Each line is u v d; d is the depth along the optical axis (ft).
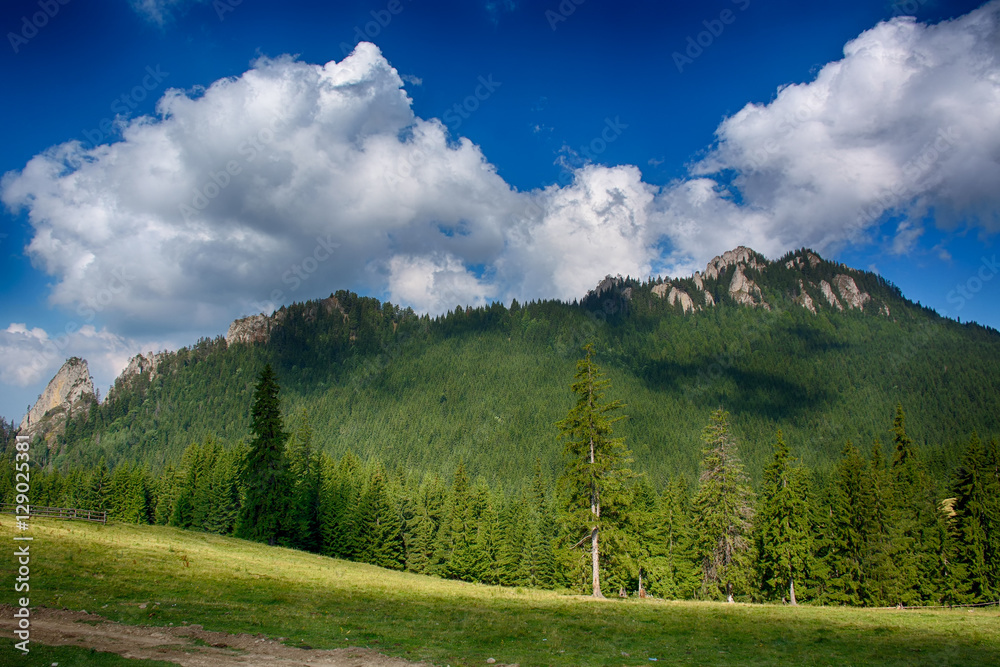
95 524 133.08
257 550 141.49
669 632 73.20
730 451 165.58
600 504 124.47
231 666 46.39
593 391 125.70
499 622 74.43
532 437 646.33
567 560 126.72
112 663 44.62
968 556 166.20
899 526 169.17
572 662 54.70
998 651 66.03
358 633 62.39
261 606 72.90
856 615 95.71
